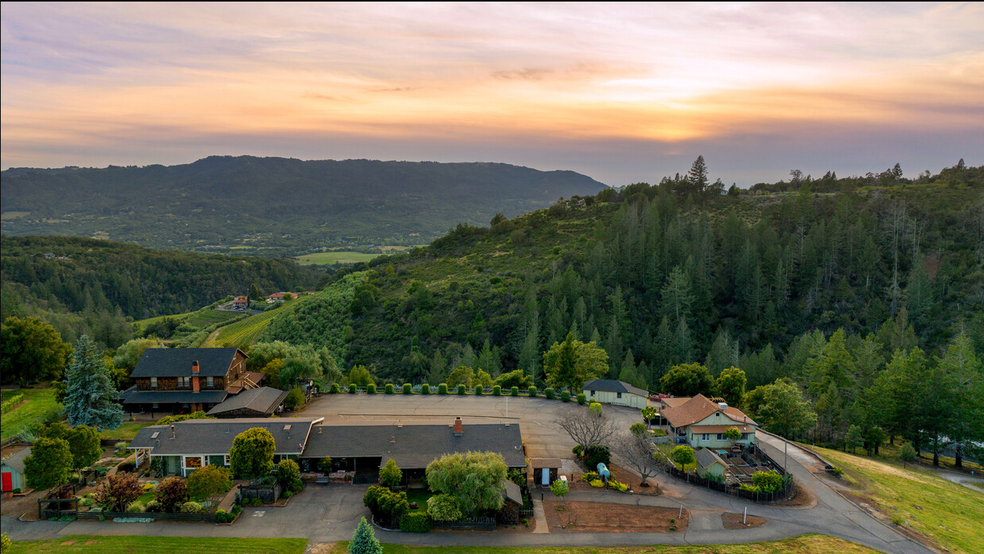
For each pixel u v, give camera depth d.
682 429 66.44
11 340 83.31
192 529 46.50
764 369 99.31
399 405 80.12
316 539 45.31
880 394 78.12
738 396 82.38
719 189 198.12
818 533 47.59
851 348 103.12
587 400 82.44
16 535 45.34
